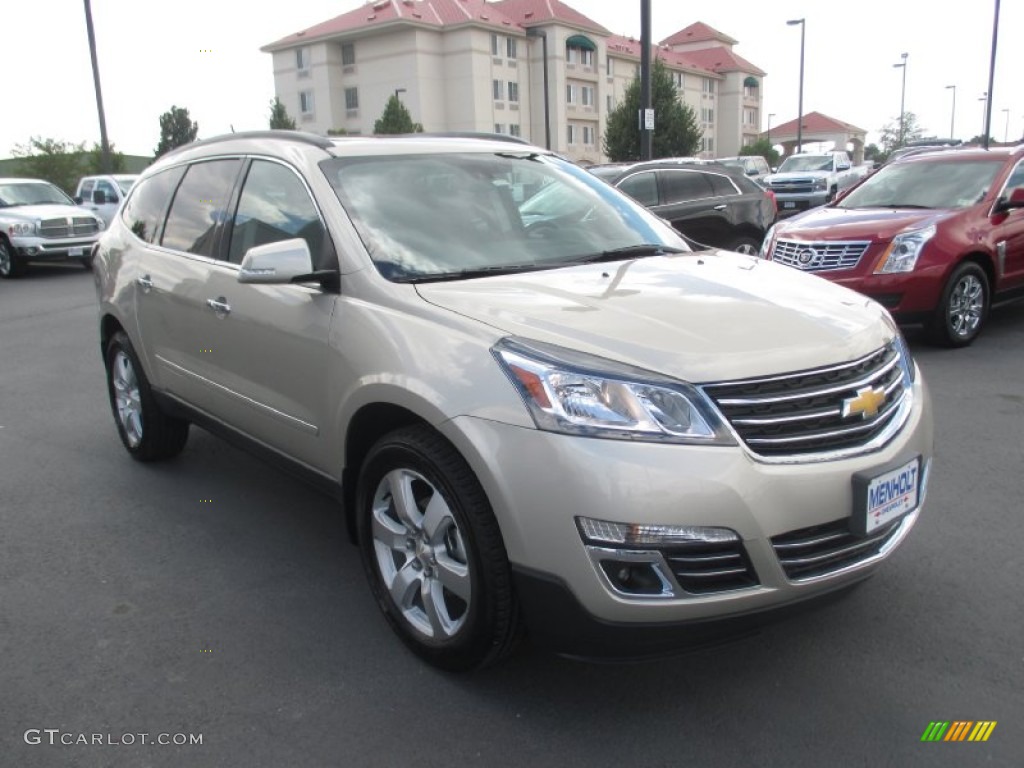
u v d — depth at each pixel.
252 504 4.66
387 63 61.09
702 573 2.46
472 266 3.42
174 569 3.91
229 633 3.36
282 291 3.56
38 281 16.52
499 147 4.28
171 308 4.41
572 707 2.85
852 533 2.64
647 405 2.47
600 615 2.48
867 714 2.78
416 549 3.04
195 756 2.66
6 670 3.14
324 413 3.36
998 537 3.96
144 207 5.05
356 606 3.55
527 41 63.59
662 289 3.12
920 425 3.00
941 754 2.59
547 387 2.53
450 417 2.68
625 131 41.66
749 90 90.06
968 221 7.72
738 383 2.53
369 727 2.78
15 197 18.31
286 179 3.78
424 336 2.88
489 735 2.73
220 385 4.10
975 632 3.21
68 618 3.50
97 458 5.47
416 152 3.93
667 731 2.73
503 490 2.55
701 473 2.43
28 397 7.12
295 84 65.31
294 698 2.94
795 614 2.65
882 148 83.94
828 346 2.72
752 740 2.67
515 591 2.68
